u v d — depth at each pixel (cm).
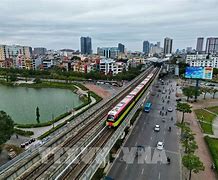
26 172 5225
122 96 13700
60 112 13188
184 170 6681
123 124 7875
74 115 11606
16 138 8594
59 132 7756
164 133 9481
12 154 7069
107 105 11650
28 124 10300
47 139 7344
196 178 6309
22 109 13862
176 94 17538
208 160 7288
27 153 6091
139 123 10694
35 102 15725
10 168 5381
